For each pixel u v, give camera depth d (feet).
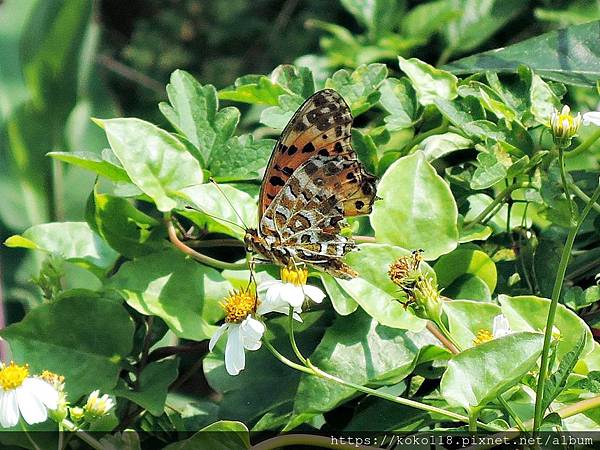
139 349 1.74
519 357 1.51
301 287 1.57
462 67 1.83
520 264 1.76
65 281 1.91
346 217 1.65
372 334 1.63
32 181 1.98
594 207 1.69
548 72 1.80
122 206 1.74
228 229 1.73
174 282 1.70
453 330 1.60
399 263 1.58
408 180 1.67
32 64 2.01
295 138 1.60
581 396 1.58
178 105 1.76
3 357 1.80
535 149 1.72
